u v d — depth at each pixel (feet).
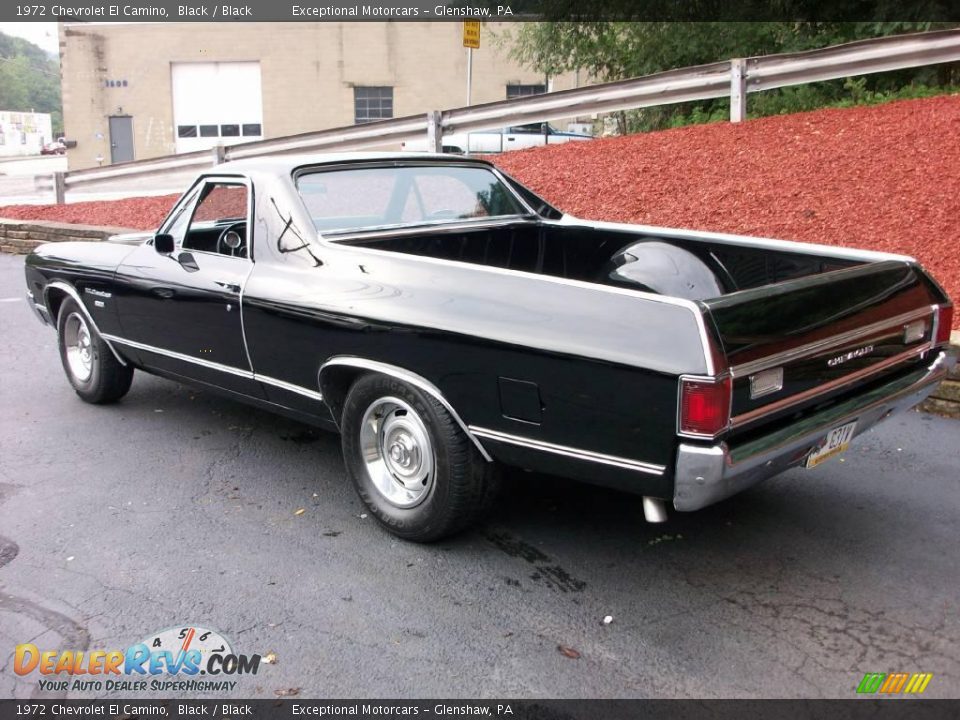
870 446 15.96
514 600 11.00
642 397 9.45
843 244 22.66
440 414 11.46
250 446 16.51
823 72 30.55
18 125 265.13
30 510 13.73
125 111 101.81
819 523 13.01
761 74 31.35
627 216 27.27
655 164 29.89
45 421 17.98
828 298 10.57
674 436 9.32
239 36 98.37
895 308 11.64
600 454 10.02
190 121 101.60
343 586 11.37
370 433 12.74
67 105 101.86
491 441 10.98
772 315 9.80
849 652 9.85
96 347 18.10
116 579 11.60
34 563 12.04
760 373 9.55
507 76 95.20
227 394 15.52
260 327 13.75
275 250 13.85
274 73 98.99
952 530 12.71
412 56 96.48
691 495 9.36
